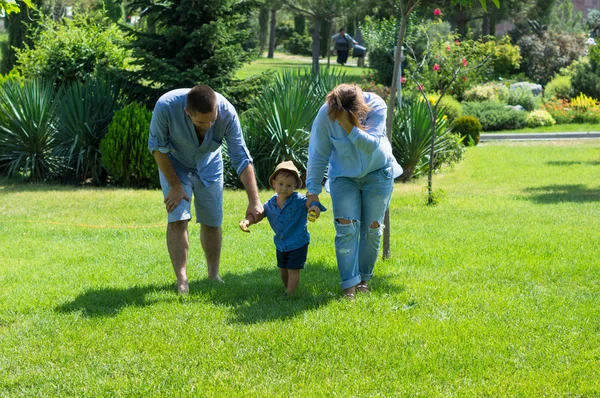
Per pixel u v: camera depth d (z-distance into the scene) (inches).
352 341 170.6
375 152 198.2
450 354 162.1
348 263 205.6
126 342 171.8
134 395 142.9
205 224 232.1
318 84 567.5
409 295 210.8
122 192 487.2
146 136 518.9
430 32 874.1
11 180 556.7
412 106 565.6
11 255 282.5
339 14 1284.4
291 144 532.4
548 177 557.9
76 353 166.1
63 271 251.9
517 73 1398.9
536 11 1339.8
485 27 1402.6
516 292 216.7
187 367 156.9
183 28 595.2
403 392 142.9
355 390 144.0
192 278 240.5
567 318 188.7
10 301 209.2
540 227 336.2
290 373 153.7
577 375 151.1
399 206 412.5
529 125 1016.9
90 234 335.0
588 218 362.3
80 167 559.5
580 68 1157.1
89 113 550.9
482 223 350.9
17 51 707.4
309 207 203.2
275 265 260.2
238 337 173.6
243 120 547.5
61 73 641.0
